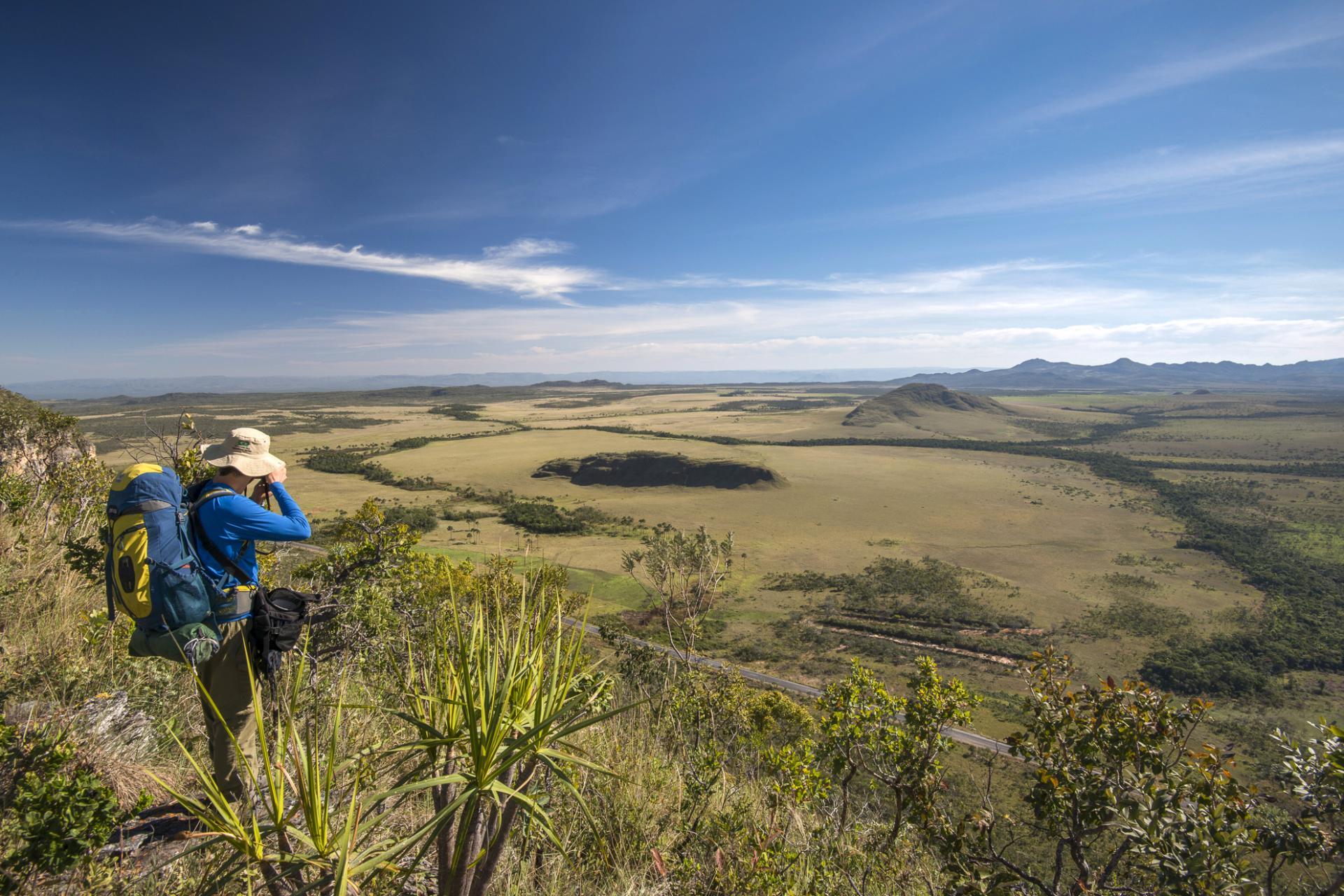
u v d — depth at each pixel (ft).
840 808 15.99
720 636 216.95
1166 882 10.03
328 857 5.62
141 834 8.54
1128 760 12.10
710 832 11.79
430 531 340.18
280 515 9.38
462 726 6.33
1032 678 13.52
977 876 12.37
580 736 13.07
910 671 192.54
